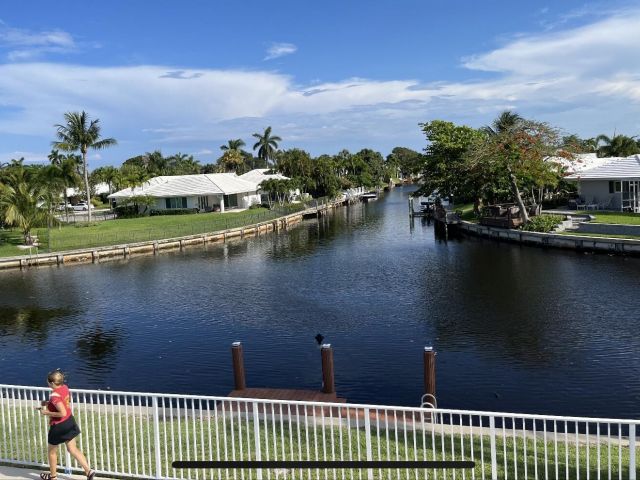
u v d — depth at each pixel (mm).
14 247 53844
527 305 26875
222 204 84500
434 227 64812
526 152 48219
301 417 13375
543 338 21859
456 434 11594
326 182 106188
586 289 29266
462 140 62062
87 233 62438
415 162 70750
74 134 74188
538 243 44656
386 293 31531
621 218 47469
